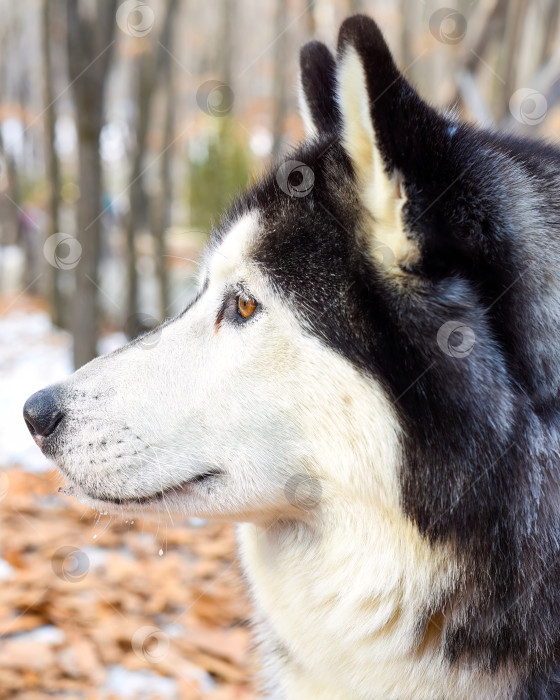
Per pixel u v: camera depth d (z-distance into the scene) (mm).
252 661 3045
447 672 1808
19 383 7789
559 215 1777
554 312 1708
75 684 3049
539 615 1744
